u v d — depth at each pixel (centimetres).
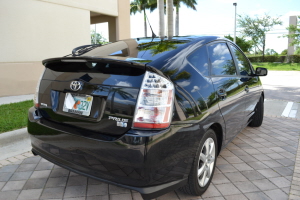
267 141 423
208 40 290
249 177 298
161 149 192
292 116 609
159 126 191
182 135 207
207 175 263
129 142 187
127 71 202
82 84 216
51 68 255
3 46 757
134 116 191
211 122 245
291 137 445
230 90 295
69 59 223
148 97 190
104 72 210
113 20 1251
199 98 230
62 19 902
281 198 256
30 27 816
